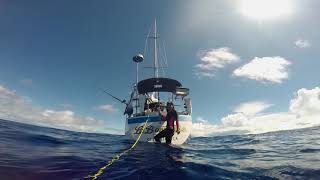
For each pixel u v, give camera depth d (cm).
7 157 715
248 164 756
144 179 567
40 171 593
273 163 770
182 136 1316
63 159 752
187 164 730
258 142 1620
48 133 1600
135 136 1352
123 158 812
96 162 730
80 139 1474
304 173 632
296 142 1495
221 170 667
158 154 910
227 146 1356
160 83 1578
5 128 1473
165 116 1293
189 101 1477
